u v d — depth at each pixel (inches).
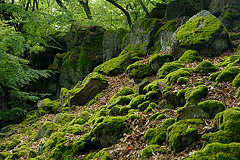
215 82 262.8
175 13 577.9
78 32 746.8
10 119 586.9
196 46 410.6
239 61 290.2
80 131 286.0
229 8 526.6
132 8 842.2
